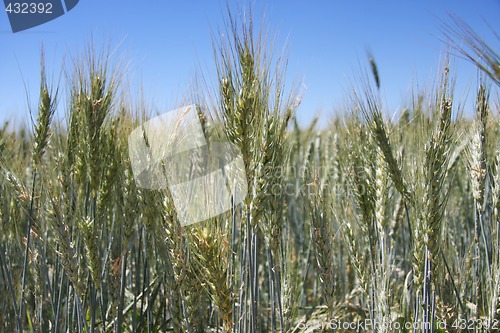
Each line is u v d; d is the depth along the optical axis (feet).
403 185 1.57
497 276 1.56
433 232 1.44
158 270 1.78
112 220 1.76
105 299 1.72
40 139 1.58
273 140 1.33
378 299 1.56
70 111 1.56
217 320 1.52
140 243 1.75
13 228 1.70
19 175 1.68
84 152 1.52
